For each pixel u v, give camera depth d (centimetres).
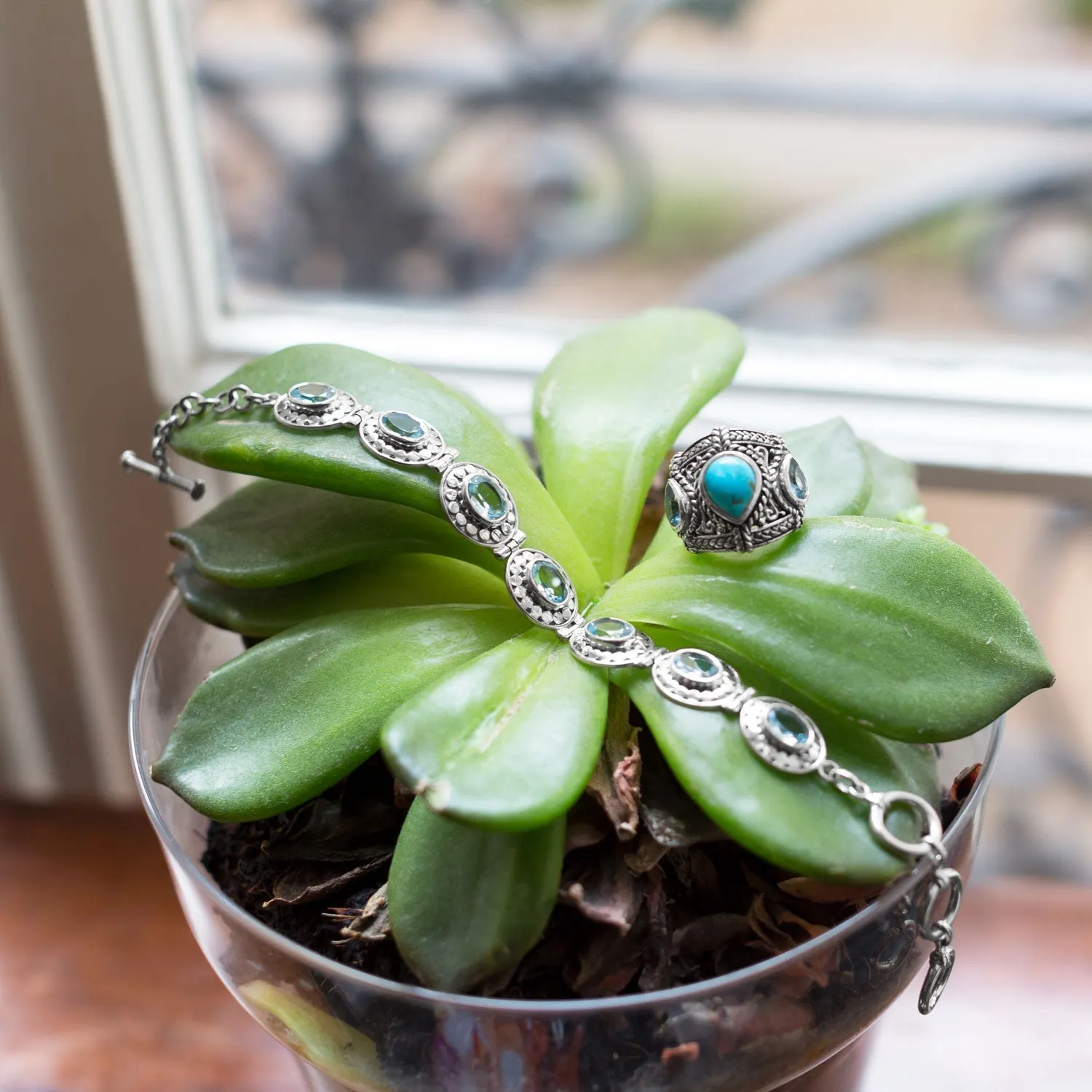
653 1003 40
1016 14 63
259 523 45
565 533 45
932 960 42
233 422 44
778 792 41
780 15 65
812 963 40
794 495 42
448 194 68
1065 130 65
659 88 66
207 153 57
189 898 43
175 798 46
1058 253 67
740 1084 42
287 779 42
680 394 47
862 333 62
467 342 60
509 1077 41
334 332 60
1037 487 57
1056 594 73
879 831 40
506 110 67
